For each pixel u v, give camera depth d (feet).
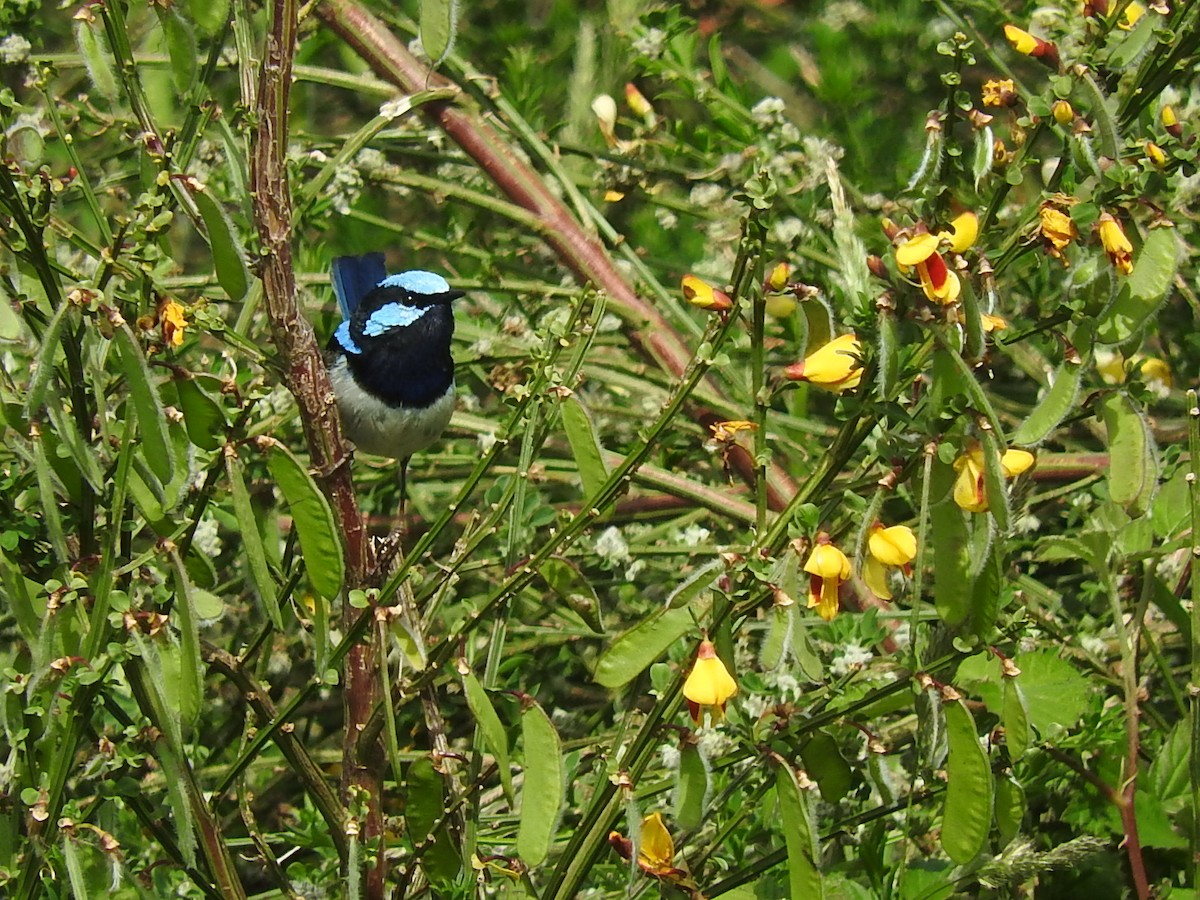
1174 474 8.90
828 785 8.52
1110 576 8.81
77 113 9.53
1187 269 9.61
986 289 8.44
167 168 8.50
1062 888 8.91
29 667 8.63
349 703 8.67
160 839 8.60
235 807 9.57
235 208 9.82
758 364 8.40
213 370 9.49
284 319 8.61
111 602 8.39
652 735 8.45
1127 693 8.80
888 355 8.36
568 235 9.83
